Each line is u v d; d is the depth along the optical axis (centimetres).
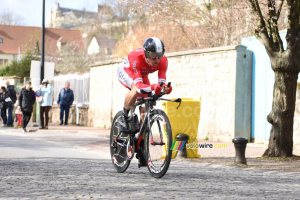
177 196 503
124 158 692
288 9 893
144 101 650
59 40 9500
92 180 613
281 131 933
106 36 8412
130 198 488
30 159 866
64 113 2336
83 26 10231
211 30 2039
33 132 1684
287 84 923
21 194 506
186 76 1490
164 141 610
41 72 1944
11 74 3022
